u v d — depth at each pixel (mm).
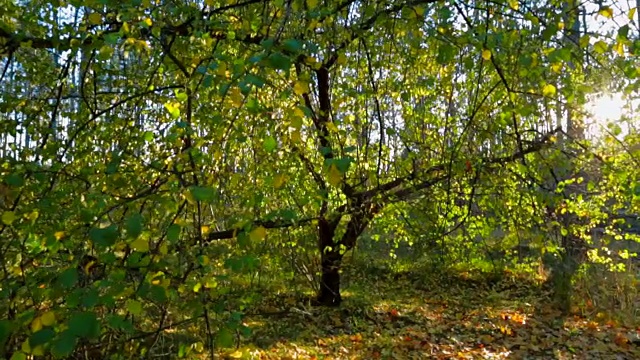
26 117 3648
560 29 2488
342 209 5895
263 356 6168
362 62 4855
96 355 2514
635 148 3674
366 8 3150
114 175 2668
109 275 1765
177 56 3346
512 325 8148
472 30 2760
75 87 4125
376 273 11125
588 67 3406
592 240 7777
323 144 4457
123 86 4098
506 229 6832
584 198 6055
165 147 3441
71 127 3729
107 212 1821
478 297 9945
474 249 7293
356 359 6473
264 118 2764
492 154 4453
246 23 2822
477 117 4289
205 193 1604
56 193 2445
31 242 2227
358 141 5348
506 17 3004
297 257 7883
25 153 3162
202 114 3127
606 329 7656
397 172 5477
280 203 4941
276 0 2316
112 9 2547
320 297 8852
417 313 8875
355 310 8664
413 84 5160
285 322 7727
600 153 3768
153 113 3980
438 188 4770
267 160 4016
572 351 6836
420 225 5754
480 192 5223
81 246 2021
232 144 3266
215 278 2174
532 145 4078
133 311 1689
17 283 2100
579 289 8742
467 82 5266
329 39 3381
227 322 2033
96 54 3029
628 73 2812
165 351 3225
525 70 3002
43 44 3266
